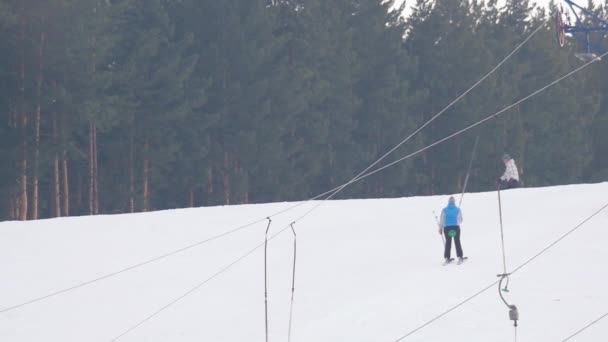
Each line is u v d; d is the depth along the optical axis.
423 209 118.94
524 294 67.75
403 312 67.69
